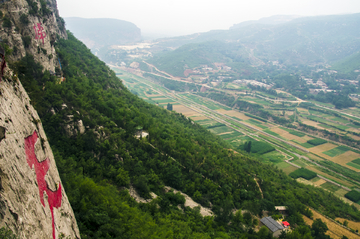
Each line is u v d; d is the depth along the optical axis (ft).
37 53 346.54
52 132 315.78
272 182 471.21
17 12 317.63
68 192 228.63
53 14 580.71
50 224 118.11
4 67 119.55
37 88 317.01
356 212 455.22
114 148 365.40
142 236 219.82
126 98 584.81
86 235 198.59
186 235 257.14
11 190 94.07
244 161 519.60
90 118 373.61
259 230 327.47
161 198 327.47
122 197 288.51
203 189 387.75
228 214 346.54
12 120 108.99
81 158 315.78
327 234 374.84
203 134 647.56
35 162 122.01
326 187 563.07
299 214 395.34
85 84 453.17
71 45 631.15
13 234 85.10
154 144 428.15
